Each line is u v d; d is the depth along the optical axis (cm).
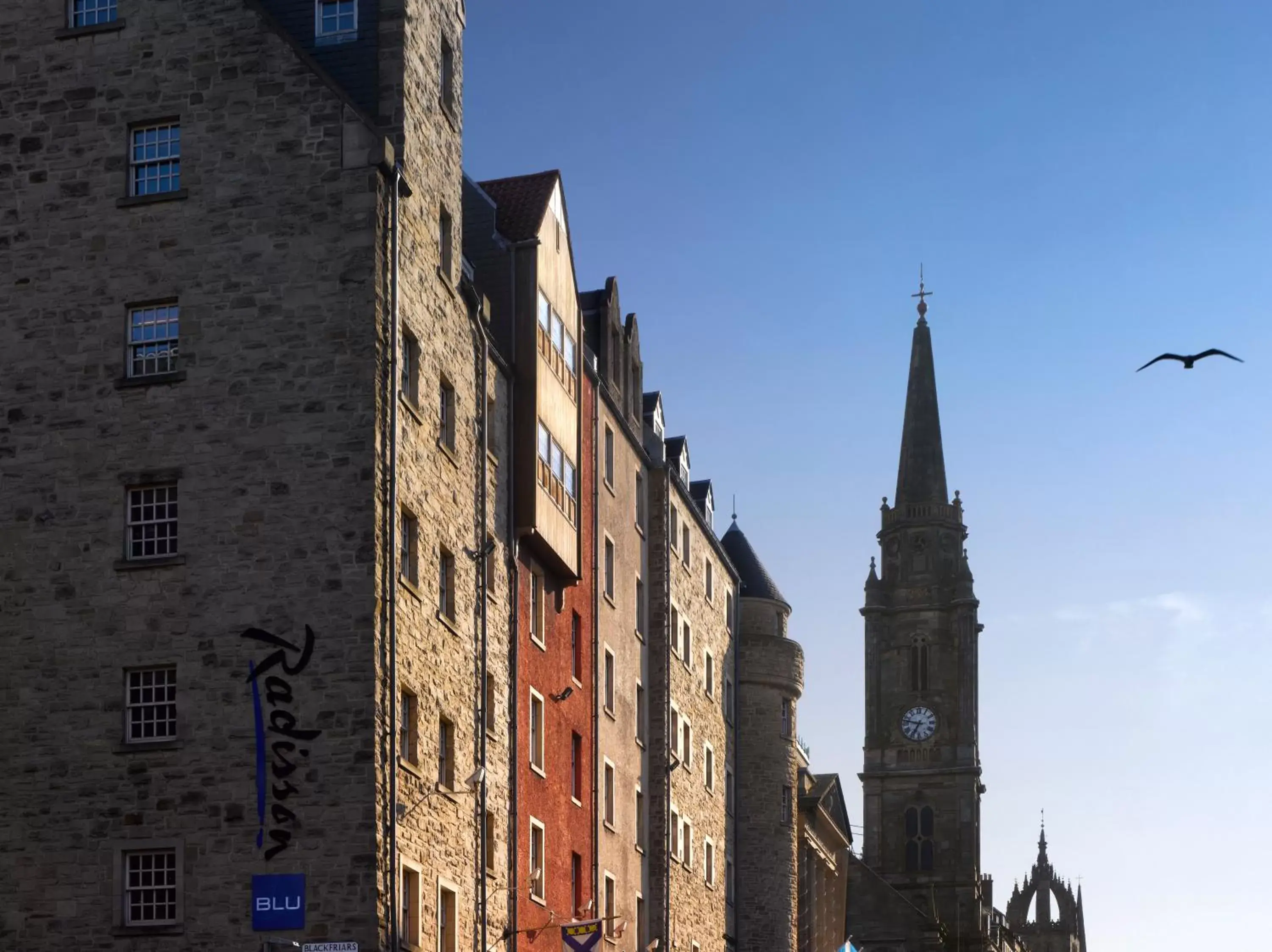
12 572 4519
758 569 9300
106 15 4775
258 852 4269
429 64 4981
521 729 5531
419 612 4653
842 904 11750
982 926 15850
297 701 4331
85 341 4600
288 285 4531
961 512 16912
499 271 5722
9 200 4703
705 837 8031
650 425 7788
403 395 4628
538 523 5603
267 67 4644
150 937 4272
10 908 4347
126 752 4378
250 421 4488
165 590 4441
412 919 4497
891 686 16450
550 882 5781
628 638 7038
